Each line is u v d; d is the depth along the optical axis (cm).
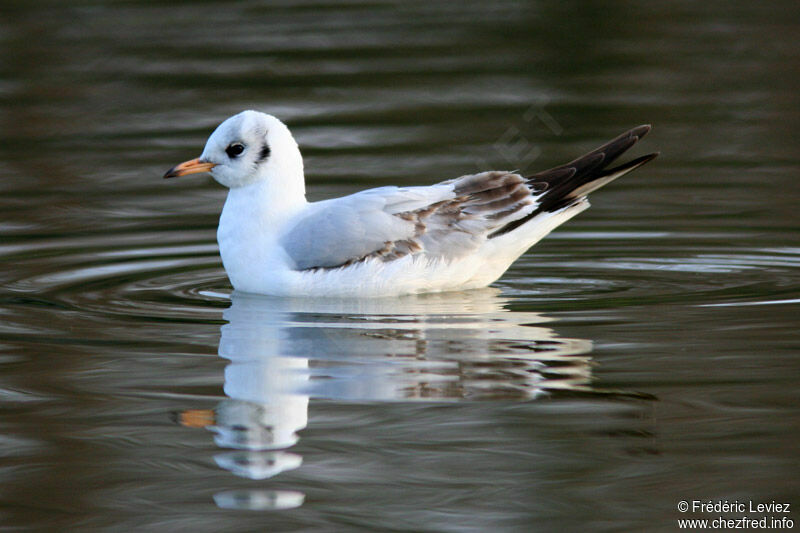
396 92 2420
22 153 2089
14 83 2477
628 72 2525
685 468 886
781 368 1074
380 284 1341
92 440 955
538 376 1072
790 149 2064
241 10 3138
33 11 3038
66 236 1670
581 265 1522
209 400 1030
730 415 972
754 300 1320
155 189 1936
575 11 3067
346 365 1106
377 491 866
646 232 1670
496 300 1350
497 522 816
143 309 1318
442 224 1352
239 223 1388
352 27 2947
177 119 2259
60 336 1212
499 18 3017
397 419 986
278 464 906
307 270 1348
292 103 2355
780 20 2938
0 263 1526
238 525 815
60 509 840
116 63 2619
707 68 2545
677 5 3131
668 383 1044
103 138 2167
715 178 1930
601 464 897
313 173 1939
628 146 1381
